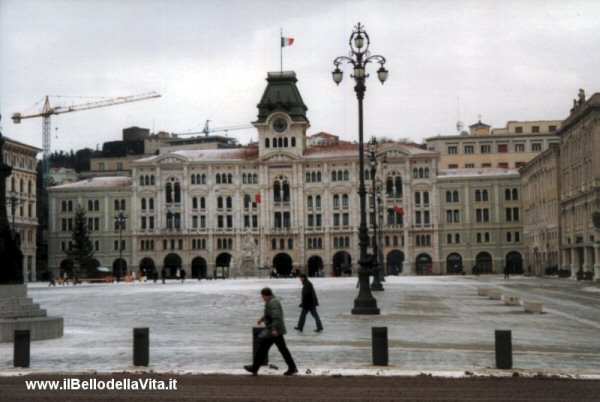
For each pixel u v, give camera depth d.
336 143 198.25
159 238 179.88
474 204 173.75
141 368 24.14
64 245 181.75
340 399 19.03
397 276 158.88
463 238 173.88
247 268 163.75
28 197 160.88
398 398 19.16
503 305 55.88
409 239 174.25
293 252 177.38
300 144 177.88
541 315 46.47
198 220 179.75
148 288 102.75
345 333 35.50
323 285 101.69
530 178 159.88
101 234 181.25
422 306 54.78
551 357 26.78
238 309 53.69
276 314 22.72
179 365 24.86
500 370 23.30
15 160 154.75
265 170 177.75
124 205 181.62
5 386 21.16
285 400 18.94
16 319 33.50
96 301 68.25
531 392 19.92
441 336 33.91
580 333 35.56
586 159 113.50
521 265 171.88
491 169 178.50
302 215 177.00
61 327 34.88
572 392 19.91
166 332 36.56
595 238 106.75
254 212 179.25
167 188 180.75
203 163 179.38
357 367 24.11
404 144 190.00
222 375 22.70
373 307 47.03
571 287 89.44
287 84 180.62
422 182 174.50
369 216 176.12
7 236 34.78
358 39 47.50
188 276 179.12
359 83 48.09
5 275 34.50
